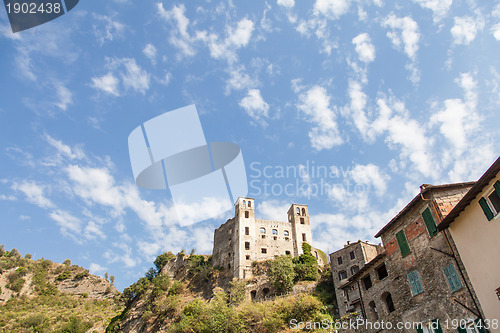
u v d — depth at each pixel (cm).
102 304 16850
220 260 10231
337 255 6750
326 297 6378
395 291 2995
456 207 2317
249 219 10412
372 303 3372
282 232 10431
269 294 7981
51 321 13212
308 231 10594
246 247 9744
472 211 2272
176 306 8412
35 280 18600
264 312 5600
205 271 9712
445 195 2711
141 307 9681
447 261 2478
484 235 2167
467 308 2248
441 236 2561
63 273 19712
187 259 11088
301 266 8456
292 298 6031
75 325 12088
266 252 9819
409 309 2788
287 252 10038
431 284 2609
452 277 2417
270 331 5256
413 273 2816
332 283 6925
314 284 7788
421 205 2822
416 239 2839
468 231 2302
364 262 6269
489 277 2114
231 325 5659
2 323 12912
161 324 8156
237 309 6097
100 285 19475
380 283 3241
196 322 6356
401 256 2991
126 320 9525
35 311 14925
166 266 11606
